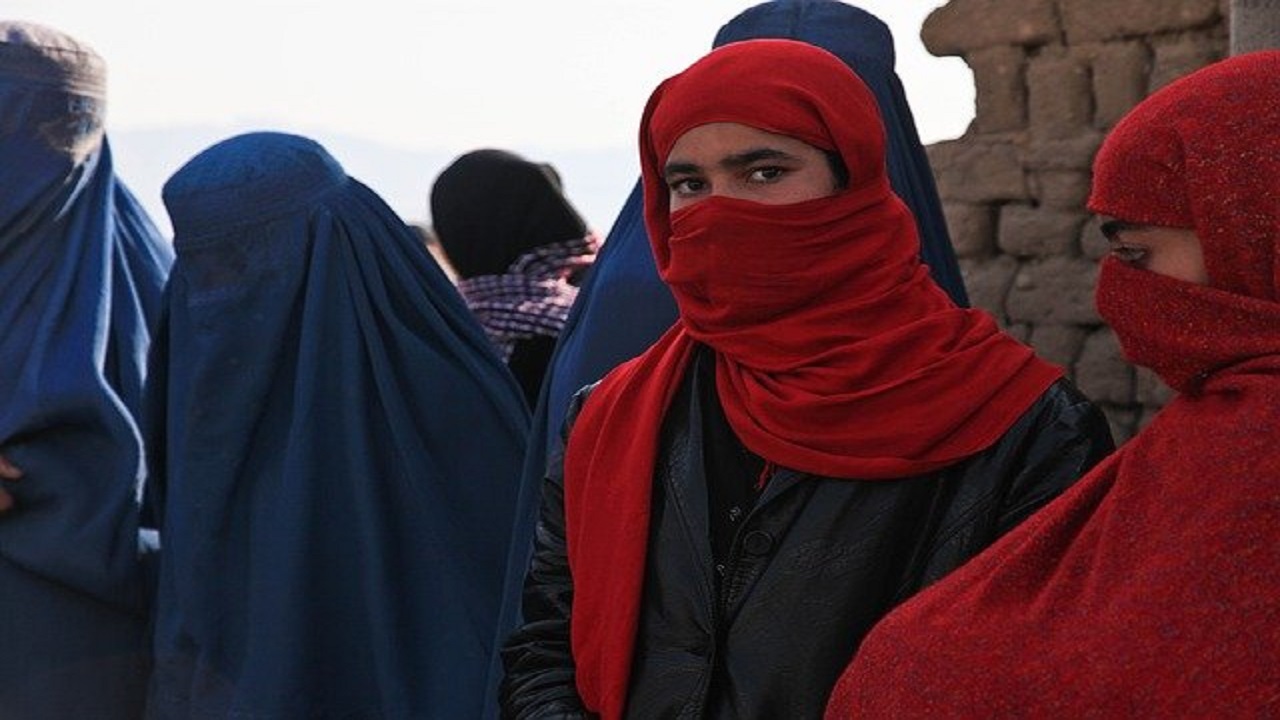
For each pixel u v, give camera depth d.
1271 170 1.56
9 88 3.34
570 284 4.60
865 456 2.04
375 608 3.07
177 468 3.15
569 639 2.29
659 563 2.13
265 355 3.10
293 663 3.04
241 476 3.13
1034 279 4.54
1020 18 4.55
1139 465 1.61
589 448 2.28
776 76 2.13
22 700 3.31
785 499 2.07
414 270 3.26
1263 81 1.59
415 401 3.16
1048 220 4.52
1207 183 1.58
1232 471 1.50
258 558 3.08
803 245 2.13
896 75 2.98
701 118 2.15
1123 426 4.37
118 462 3.38
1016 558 1.67
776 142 2.13
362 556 3.10
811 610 2.02
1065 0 4.46
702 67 2.18
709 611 2.07
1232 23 2.88
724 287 2.15
